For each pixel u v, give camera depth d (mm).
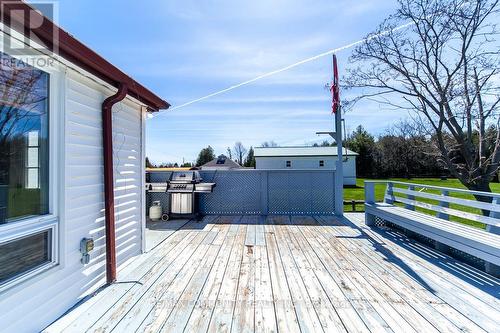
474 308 2463
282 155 21516
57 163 2396
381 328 2152
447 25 6512
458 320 2266
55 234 2363
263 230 5523
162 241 4719
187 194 6688
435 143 7691
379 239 4840
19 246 2043
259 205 7234
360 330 2127
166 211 7148
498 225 3217
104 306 2498
